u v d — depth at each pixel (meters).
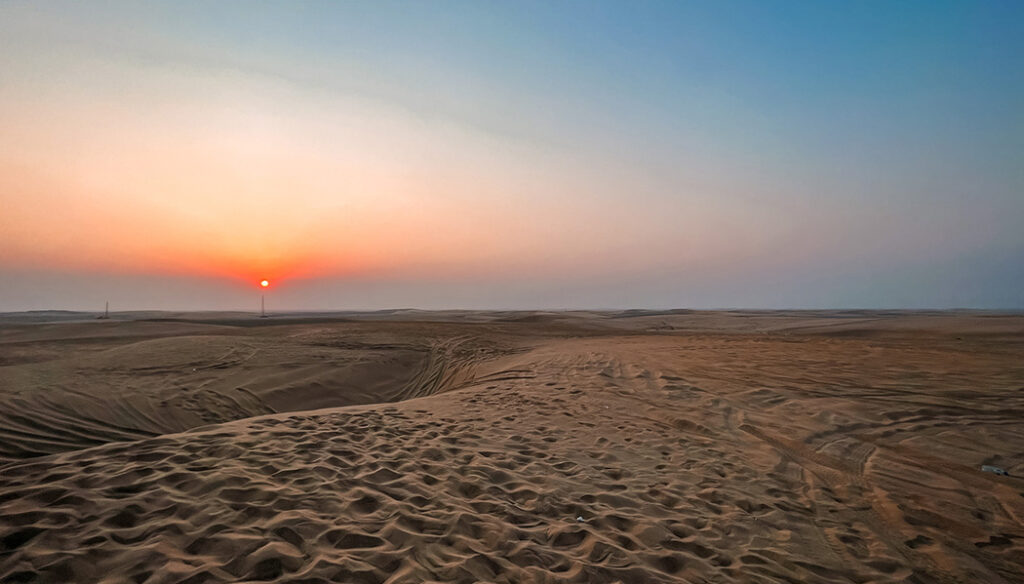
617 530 4.11
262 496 3.94
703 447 6.59
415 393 14.30
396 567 3.12
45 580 2.68
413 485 4.61
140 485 3.95
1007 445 6.23
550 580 3.19
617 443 6.74
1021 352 14.48
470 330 28.19
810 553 3.91
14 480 3.90
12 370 12.23
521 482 5.05
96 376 12.27
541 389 10.50
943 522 4.46
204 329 28.45
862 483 5.33
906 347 16.33
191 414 10.24
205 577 2.79
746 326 42.28
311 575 2.91
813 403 8.48
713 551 3.86
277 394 12.54
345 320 41.38
